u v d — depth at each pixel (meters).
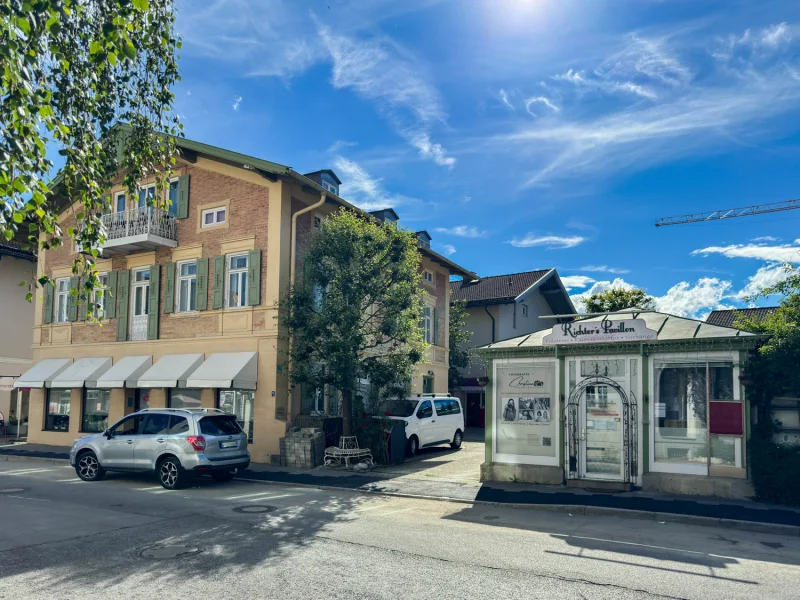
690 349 12.23
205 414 14.34
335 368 16.34
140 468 14.16
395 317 17.22
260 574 6.84
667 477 12.30
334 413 20.62
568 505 11.20
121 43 6.83
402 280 17.61
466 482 14.28
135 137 8.94
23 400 28.77
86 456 14.98
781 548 8.56
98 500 11.92
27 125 5.80
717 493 11.79
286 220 19.00
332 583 6.53
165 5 8.36
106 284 22.22
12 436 26.05
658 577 6.95
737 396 11.84
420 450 21.23
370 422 17.83
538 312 39.00
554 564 7.43
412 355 17.47
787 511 10.55
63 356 23.08
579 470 13.28
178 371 19.11
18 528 9.21
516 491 12.86
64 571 6.96
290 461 17.22
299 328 17.34
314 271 17.28
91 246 7.15
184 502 11.76
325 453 17.12
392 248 17.56
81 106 7.72
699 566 7.48
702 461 12.10
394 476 15.51
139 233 20.28
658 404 12.61
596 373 13.26
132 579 6.66
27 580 6.62
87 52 7.55
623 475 12.79
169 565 7.20
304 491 13.62
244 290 19.34
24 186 5.73
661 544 8.66
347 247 17.00
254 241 19.14
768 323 12.81
